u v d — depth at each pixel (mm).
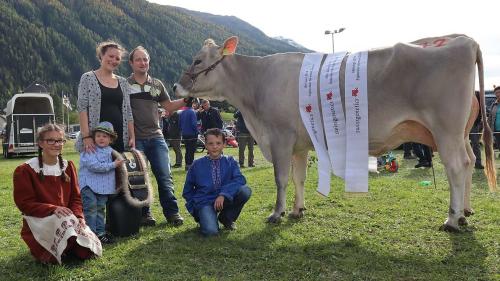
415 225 4801
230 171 4863
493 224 4727
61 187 4008
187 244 4355
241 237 4547
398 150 16516
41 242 3812
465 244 4105
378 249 4078
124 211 4621
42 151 3961
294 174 5293
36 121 21031
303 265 3697
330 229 4770
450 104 4211
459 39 4293
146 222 5125
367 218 5160
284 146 4988
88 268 3777
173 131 12172
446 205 5668
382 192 6617
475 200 5906
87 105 4832
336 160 4641
